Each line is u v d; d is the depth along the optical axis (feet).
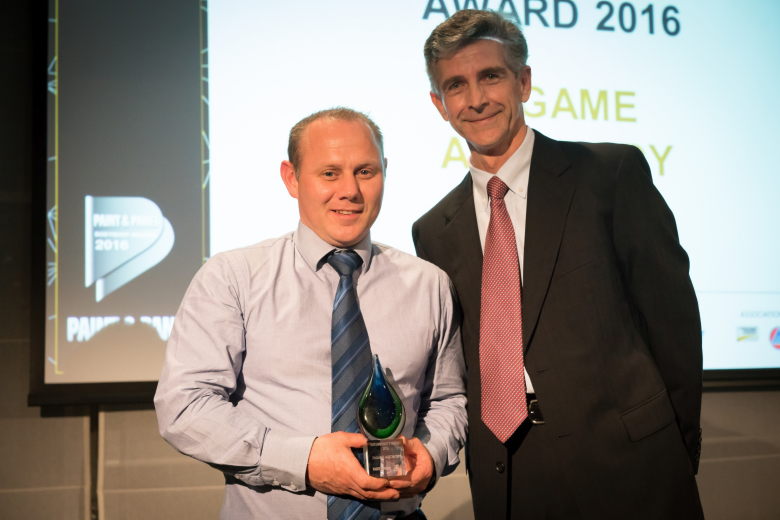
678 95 8.25
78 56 7.16
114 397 6.92
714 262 8.07
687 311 4.16
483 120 4.23
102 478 7.16
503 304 4.16
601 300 4.06
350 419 3.36
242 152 7.35
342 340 3.52
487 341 4.14
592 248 4.13
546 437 4.08
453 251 4.55
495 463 4.12
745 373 7.95
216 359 3.40
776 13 8.48
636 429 3.95
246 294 3.64
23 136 7.29
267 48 7.50
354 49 7.66
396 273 3.96
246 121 7.39
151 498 7.22
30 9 7.39
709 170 8.20
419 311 3.87
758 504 8.24
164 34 7.32
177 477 7.29
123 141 7.15
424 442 3.54
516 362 4.06
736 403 8.35
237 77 7.41
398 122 7.66
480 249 4.41
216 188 7.27
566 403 4.00
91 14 7.21
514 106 4.26
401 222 7.55
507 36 4.20
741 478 8.25
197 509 7.29
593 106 8.04
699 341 4.20
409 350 3.71
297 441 3.17
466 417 4.01
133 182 7.13
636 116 8.13
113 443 7.22
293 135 3.80
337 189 3.54
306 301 3.65
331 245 3.76
